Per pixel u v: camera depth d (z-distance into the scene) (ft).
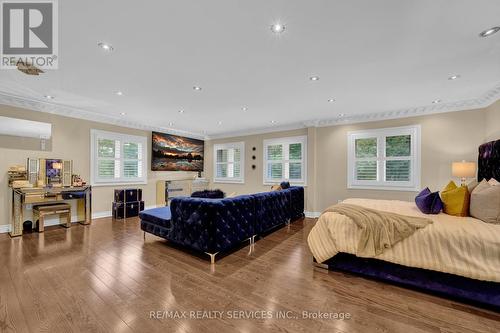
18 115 12.90
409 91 11.39
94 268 8.22
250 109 14.74
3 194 12.48
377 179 15.89
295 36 6.83
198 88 11.05
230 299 6.37
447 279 6.55
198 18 6.03
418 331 5.16
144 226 11.65
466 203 7.98
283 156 20.15
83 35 6.77
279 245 11.14
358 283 7.38
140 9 5.68
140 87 10.89
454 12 5.75
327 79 9.96
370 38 6.91
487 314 5.82
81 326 5.17
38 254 9.49
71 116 15.05
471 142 13.03
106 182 16.89
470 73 9.29
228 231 9.39
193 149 23.84
